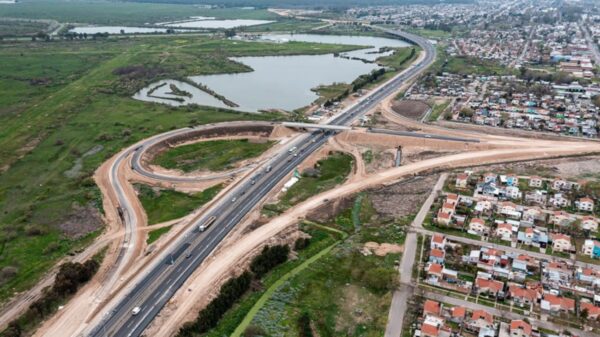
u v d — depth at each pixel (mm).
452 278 143000
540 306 131500
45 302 134250
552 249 158875
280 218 181000
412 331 125250
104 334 125562
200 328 127750
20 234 172375
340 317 133125
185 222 179000
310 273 152000
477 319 124438
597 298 134250
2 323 128750
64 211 188375
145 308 134750
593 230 167000
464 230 170125
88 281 147000
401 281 144750
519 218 175750
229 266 152000
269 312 135375
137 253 161125
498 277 145250
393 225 176375
